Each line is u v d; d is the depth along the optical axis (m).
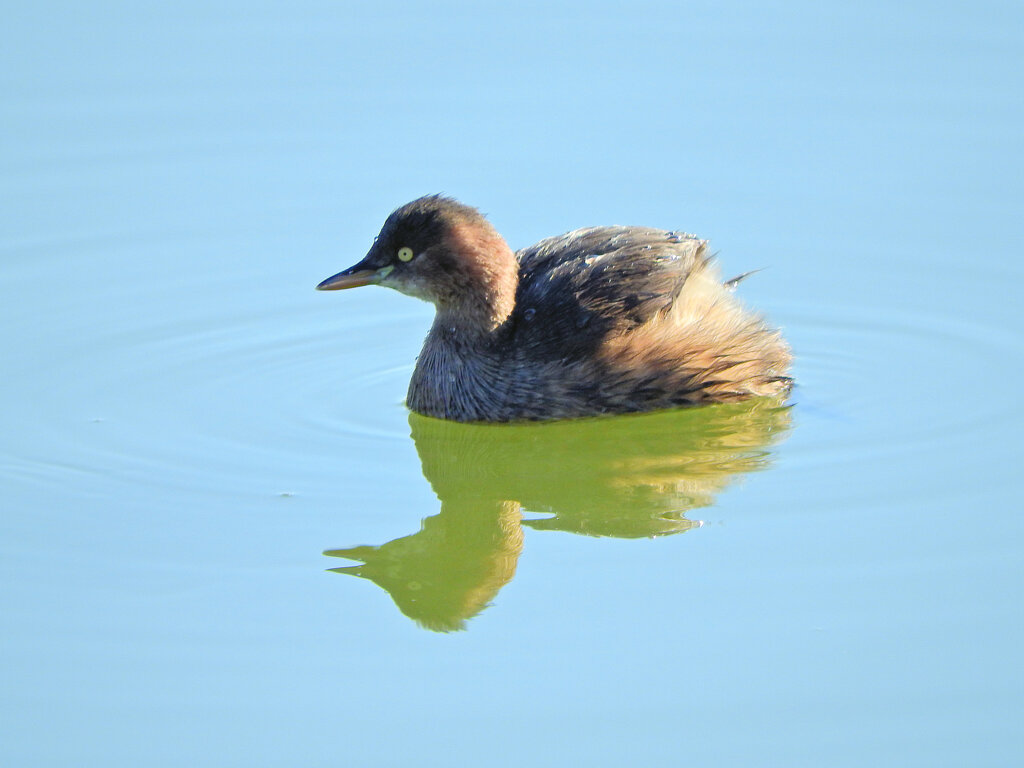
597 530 12.59
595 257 14.48
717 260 15.15
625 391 14.23
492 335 14.45
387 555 12.15
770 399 14.70
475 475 13.75
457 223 14.23
